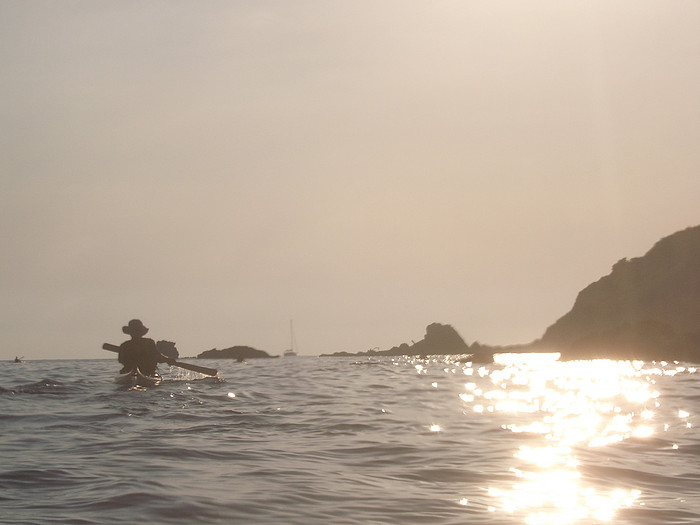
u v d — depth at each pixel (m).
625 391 21.14
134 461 9.16
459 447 10.75
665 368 38.28
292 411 15.12
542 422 13.73
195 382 22.12
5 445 10.29
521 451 10.41
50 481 7.99
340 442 11.10
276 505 7.11
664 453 10.34
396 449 10.53
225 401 16.61
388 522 6.61
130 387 19.20
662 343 54.53
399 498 7.51
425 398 18.81
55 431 11.58
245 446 10.51
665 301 80.69
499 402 17.72
